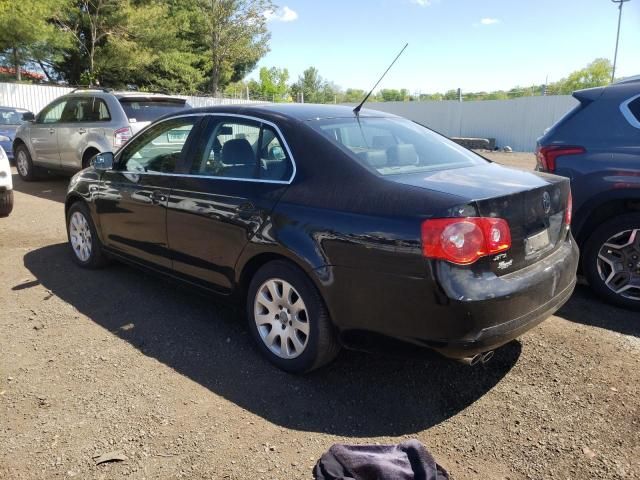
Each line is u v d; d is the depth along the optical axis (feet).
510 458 9.01
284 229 10.94
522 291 9.69
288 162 11.56
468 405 10.51
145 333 13.41
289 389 11.01
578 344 12.81
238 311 13.17
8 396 10.56
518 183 10.65
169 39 94.48
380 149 11.71
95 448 9.12
